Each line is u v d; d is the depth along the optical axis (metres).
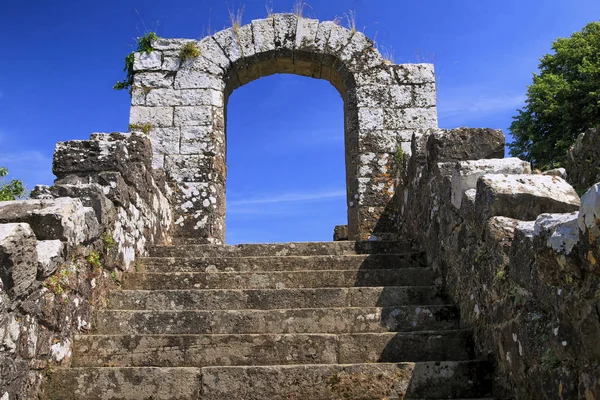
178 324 5.15
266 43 10.12
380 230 9.41
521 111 18.06
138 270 6.50
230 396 4.20
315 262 6.55
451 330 4.80
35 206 4.55
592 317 2.77
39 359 4.10
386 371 4.27
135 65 9.88
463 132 6.14
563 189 4.41
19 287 3.74
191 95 9.82
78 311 4.84
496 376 4.14
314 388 4.22
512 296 3.84
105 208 5.52
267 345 4.73
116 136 6.84
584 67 16.75
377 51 10.16
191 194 9.35
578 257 2.85
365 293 5.60
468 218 4.85
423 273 6.14
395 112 9.88
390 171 9.64
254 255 7.07
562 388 3.07
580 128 16.70
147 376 4.23
